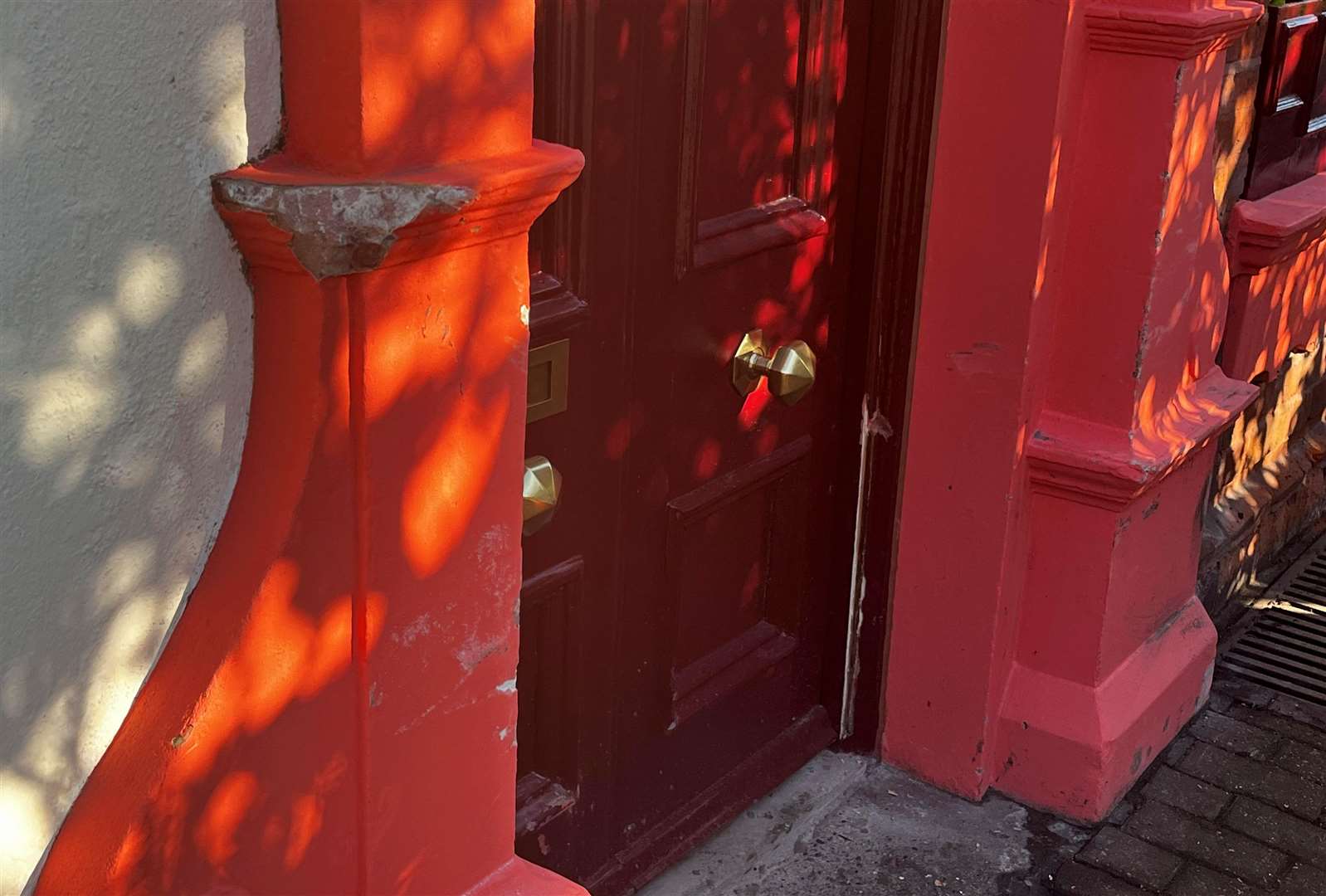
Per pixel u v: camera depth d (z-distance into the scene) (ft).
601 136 7.45
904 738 10.95
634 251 7.94
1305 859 10.39
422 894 5.80
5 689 4.40
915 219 9.65
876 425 10.25
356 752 5.33
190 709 4.75
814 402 10.03
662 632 9.09
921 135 9.45
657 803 9.50
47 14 3.98
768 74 8.69
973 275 9.55
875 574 10.63
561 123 7.18
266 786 5.06
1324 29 12.20
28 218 4.08
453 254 4.95
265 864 5.15
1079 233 9.55
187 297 4.58
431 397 5.07
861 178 9.76
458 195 4.53
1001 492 9.89
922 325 9.86
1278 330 12.98
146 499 4.65
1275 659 13.02
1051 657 10.57
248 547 4.86
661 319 8.30
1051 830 10.52
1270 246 11.42
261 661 4.89
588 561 8.27
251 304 4.81
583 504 8.09
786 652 10.34
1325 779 11.31
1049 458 9.80
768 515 9.99
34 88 4.00
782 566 10.24
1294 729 11.95
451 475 5.28
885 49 9.39
